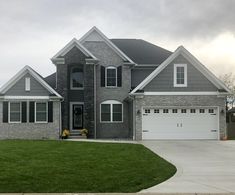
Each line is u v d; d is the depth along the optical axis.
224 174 15.52
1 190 12.44
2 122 33.53
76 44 35.22
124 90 36.41
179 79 32.44
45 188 12.74
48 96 33.84
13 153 20.23
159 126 32.00
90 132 35.16
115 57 36.53
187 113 32.31
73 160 18.19
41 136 33.72
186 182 13.84
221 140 31.61
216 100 32.53
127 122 36.22
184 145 27.14
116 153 21.20
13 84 33.75
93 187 12.90
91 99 35.31
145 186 13.07
